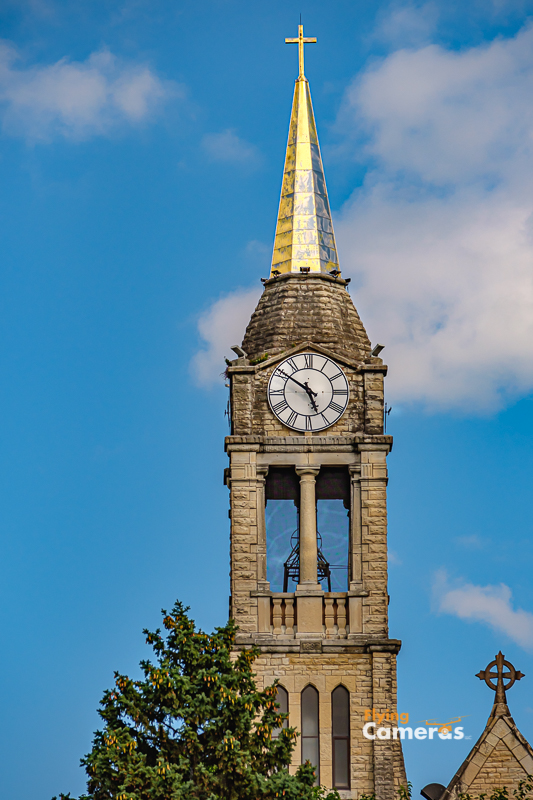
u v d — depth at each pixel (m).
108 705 67.94
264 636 77.50
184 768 66.25
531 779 71.62
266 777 67.62
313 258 84.31
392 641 77.00
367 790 75.19
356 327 83.12
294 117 87.75
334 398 80.69
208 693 68.06
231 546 78.62
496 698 73.69
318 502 80.25
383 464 79.69
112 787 65.62
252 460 79.56
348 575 79.00
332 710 76.62
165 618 69.75
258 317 83.38
